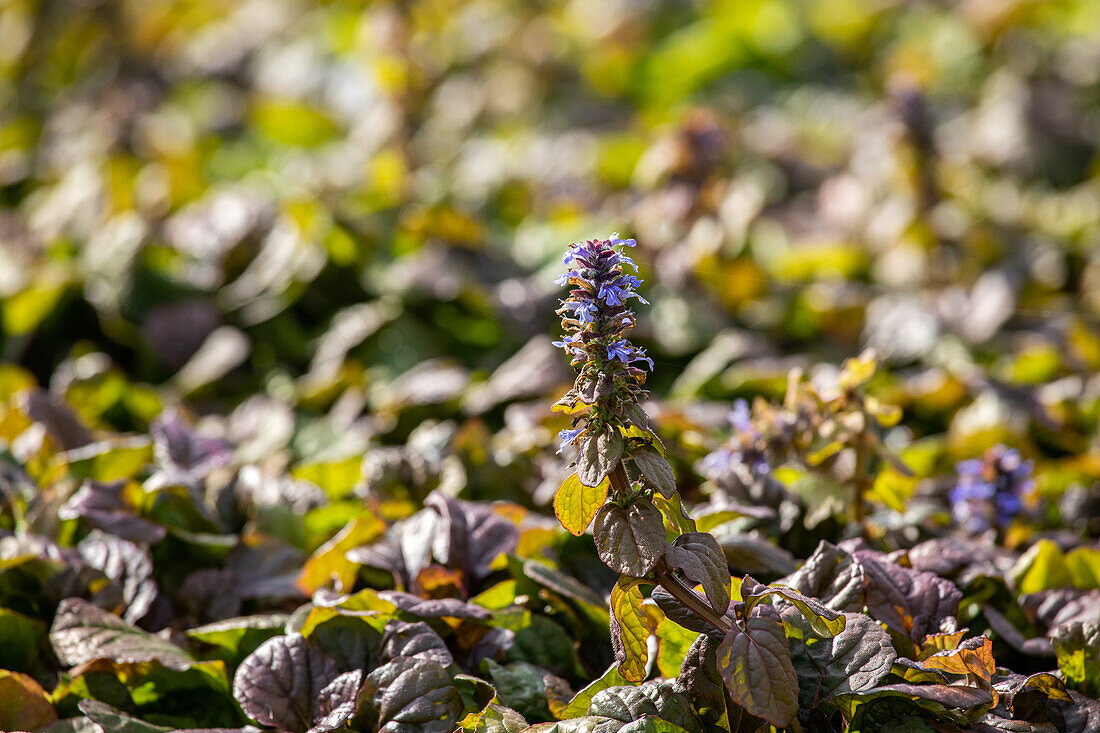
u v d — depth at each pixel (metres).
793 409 1.45
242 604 1.45
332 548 1.42
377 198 2.78
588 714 1.27
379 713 1.30
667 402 1.94
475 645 1.36
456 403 2.01
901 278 2.77
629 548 1.24
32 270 2.54
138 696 1.38
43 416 1.62
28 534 1.46
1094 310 2.68
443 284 2.36
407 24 2.94
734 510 1.41
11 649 1.39
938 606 1.33
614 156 3.32
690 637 1.32
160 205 2.98
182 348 2.40
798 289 2.54
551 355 2.11
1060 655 1.33
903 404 2.11
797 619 1.29
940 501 1.67
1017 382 2.24
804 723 1.27
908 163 2.73
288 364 2.41
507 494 1.57
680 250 2.48
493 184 3.21
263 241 2.63
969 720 1.27
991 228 3.02
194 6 4.97
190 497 1.48
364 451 1.71
